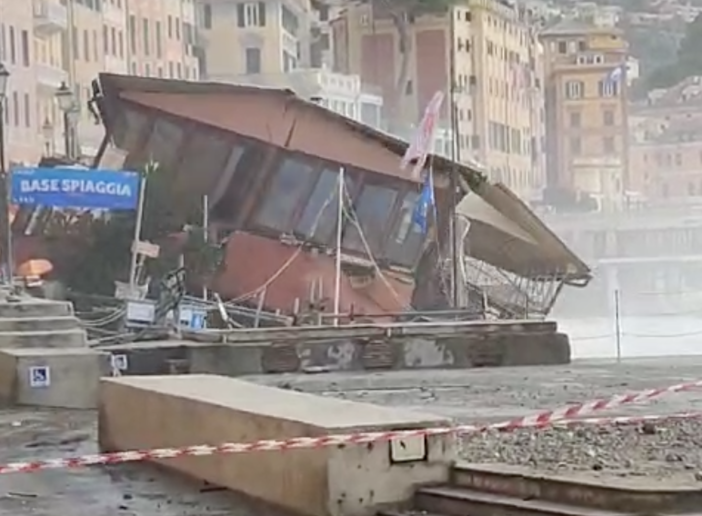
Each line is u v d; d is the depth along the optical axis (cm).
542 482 2258
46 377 5012
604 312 17925
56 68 16088
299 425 2469
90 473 3108
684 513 2080
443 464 2439
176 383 3306
